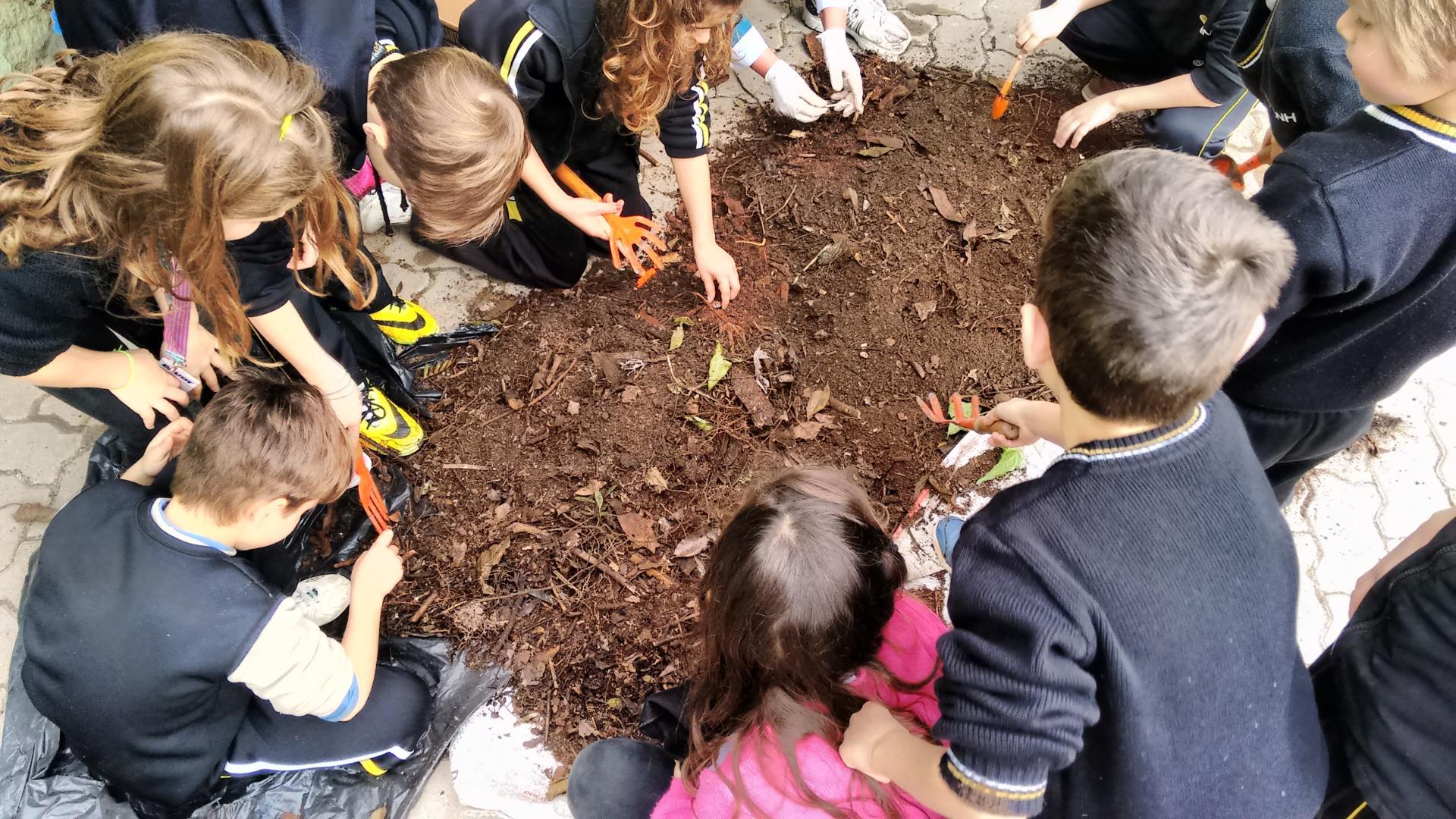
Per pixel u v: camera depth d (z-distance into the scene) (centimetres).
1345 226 133
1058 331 104
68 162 142
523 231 258
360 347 245
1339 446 189
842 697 134
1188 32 284
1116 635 99
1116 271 98
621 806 177
